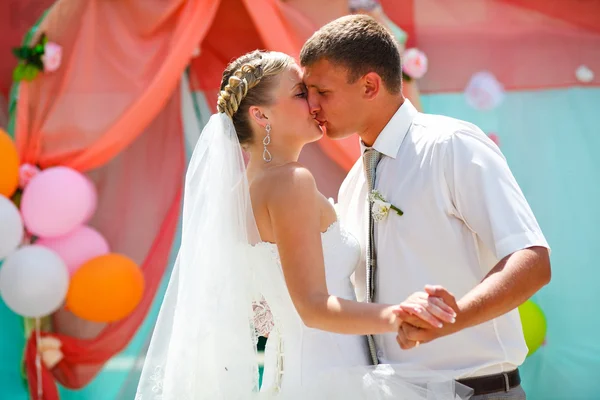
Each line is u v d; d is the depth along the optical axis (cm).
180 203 829
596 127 800
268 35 773
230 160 378
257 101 390
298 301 350
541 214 799
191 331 374
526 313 728
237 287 372
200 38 793
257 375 375
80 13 803
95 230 798
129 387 803
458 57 808
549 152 802
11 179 756
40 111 800
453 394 350
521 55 805
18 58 790
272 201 366
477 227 354
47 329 812
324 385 367
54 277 728
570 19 802
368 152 391
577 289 793
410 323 314
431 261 366
